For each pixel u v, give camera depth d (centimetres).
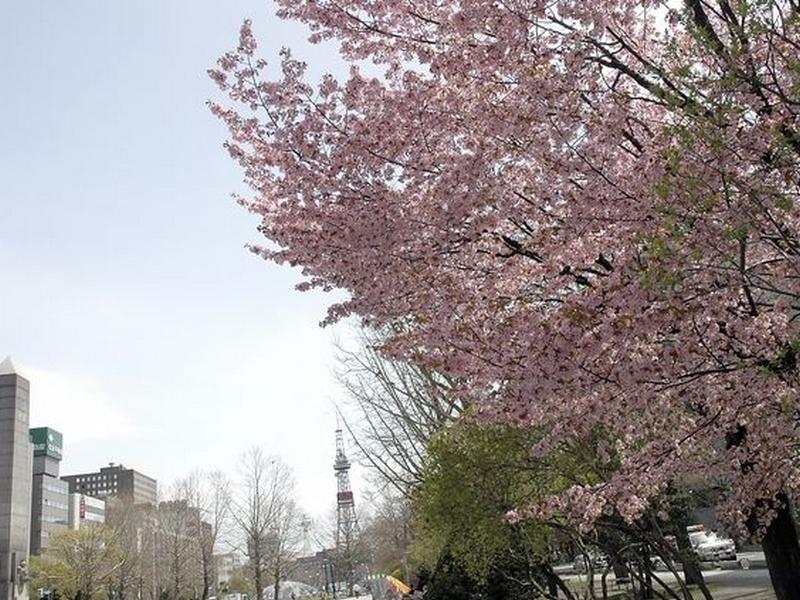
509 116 637
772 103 573
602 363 604
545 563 1477
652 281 518
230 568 9862
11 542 6134
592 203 611
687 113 512
